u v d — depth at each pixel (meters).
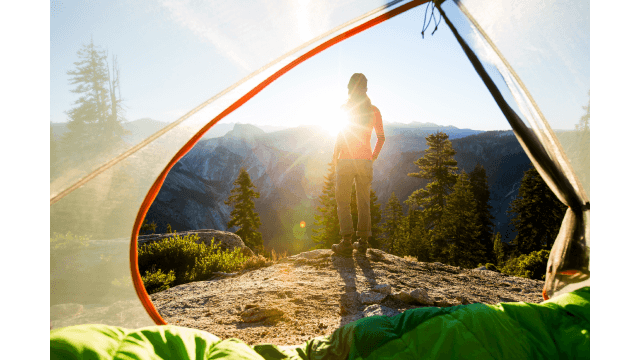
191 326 2.61
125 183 1.82
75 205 1.73
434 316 1.56
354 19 1.97
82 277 1.75
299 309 2.87
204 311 3.02
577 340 1.46
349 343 1.49
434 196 49.19
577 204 2.21
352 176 4.29
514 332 1.48
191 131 1.90
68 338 0.99
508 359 1.36
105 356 0.98
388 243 47.56
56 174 1.65
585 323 1.55
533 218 41.50
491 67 2.32
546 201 40.62
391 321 1.59
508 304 1.65
